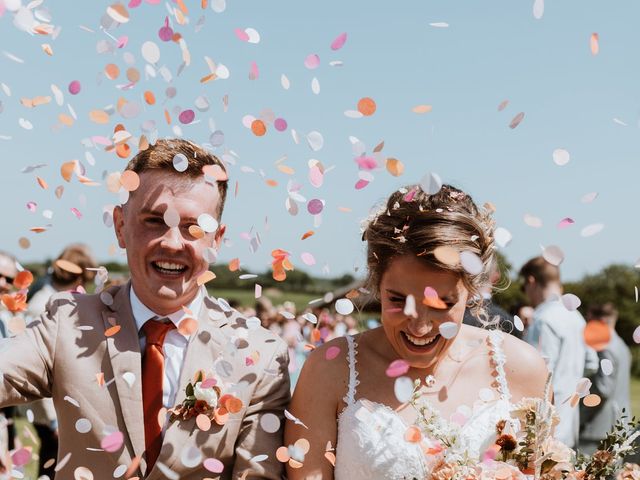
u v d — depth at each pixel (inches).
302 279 978.1
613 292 703.7
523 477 75.5
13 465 81.6
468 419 88.4
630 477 77.2
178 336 90.7
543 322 175.2
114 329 86.4
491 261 90.8
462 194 90.7
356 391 90.0
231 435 87.4
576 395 83.9
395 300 84.9
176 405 86.0
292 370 94.3
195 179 87.7
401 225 84.9
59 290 186.5
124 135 85.7
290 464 84.6
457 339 94.9
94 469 84.7
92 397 85.8
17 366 84.7
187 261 86.7
